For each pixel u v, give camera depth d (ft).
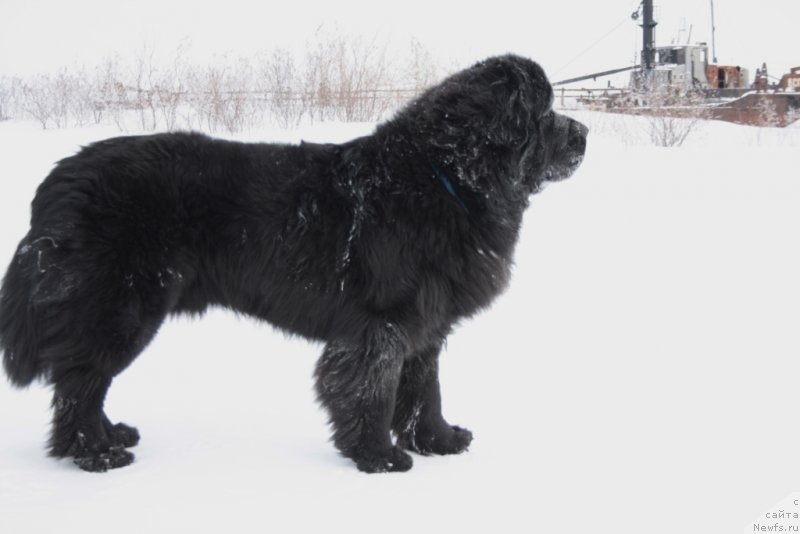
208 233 14.15
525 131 14.24
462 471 13.64
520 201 14.87
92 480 12.87
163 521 11.26
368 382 13.84
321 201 14.23
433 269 13.91
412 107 14.66
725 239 31.76
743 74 104.83
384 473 13.57
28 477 12.98
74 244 13.21
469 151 13.93
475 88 14.08
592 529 11.28
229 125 46.03
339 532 11.03
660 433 15.33
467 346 21.27
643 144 55.11
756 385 18.04
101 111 52.19
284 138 42.45
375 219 13.87
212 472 13.33
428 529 11.20
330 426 14.85
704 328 22.43
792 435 15.08
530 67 14.47
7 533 10.75
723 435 15.16
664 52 99.19
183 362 19.95
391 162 14.14
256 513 11.64
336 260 13.98
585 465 13.82
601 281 27.12
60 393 13.58
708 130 63.41
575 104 82.69
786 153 49.42
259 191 14.24
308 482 13.01
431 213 13.85
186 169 14.06
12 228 28.58
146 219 13.58
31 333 13.57
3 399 17.07
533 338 21.86
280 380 18.78
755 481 12.97
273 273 14.25
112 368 13.55
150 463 13.69
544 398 17.44
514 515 11.74
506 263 14.73
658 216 35.04
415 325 13.96
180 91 51.06
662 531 11.23
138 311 13.69
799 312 23.72
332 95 50.70
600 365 19.63
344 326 13.99
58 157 38.37
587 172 43.11
